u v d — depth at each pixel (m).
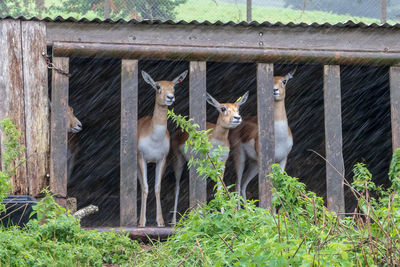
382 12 13.97
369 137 15.79
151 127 12.30
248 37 10.91
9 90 10.12
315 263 5.27
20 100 10.15
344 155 15.89
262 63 11.02
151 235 10.27
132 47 10.53
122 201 10.41
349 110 15.73
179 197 16.08
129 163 10.48
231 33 10.87
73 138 14.06
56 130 10.27
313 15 29.28
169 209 16.00
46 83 10.30
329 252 5.43
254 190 16.34
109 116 15.79
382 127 15.59
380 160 15.66
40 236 7.59
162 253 7.61
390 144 15.43
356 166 8.03
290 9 30.08
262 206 10.77
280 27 10.97
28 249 7.11
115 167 16.00
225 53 10.80
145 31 10.63
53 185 10.15
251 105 16.16
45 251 7.23
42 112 10.23
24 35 10.28
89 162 15.85
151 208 15.92
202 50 10.73
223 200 7.68
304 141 16.30
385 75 14.25
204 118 10.78
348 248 5.74
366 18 27.86
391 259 5.74
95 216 15.70
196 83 10.80
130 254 8.34
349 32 11.20
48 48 12.74
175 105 15.84
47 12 22.12
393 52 11.30
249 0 13.85
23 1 22.00
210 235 7.59
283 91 12.55
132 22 10.48
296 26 10.97
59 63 10.41
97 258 7.44
